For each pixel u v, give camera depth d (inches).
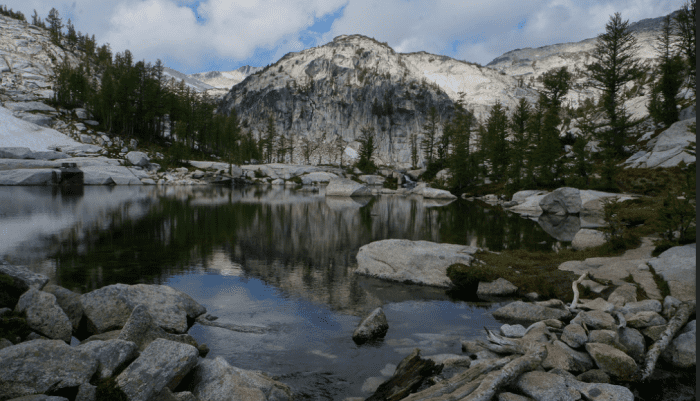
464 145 3506.4
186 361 248.5
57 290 350.9
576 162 2090.3
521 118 3144.7
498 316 452.4
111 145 4067.4
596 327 370.3
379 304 493.0
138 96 4872.0
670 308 405.4
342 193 2977.4
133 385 219.5
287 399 259.1
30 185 2598.4
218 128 5570.9
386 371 310.7
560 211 1660.9
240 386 248.1
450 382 265.0
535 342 326.3
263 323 417.4
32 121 3941.9
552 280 542.9
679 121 2060.8
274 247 849.5
